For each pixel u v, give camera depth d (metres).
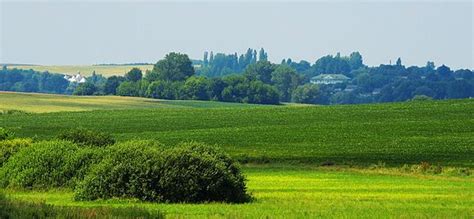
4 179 141.25
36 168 139.25
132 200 115.88
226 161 121.81
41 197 124.31
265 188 141.75
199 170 117.25
